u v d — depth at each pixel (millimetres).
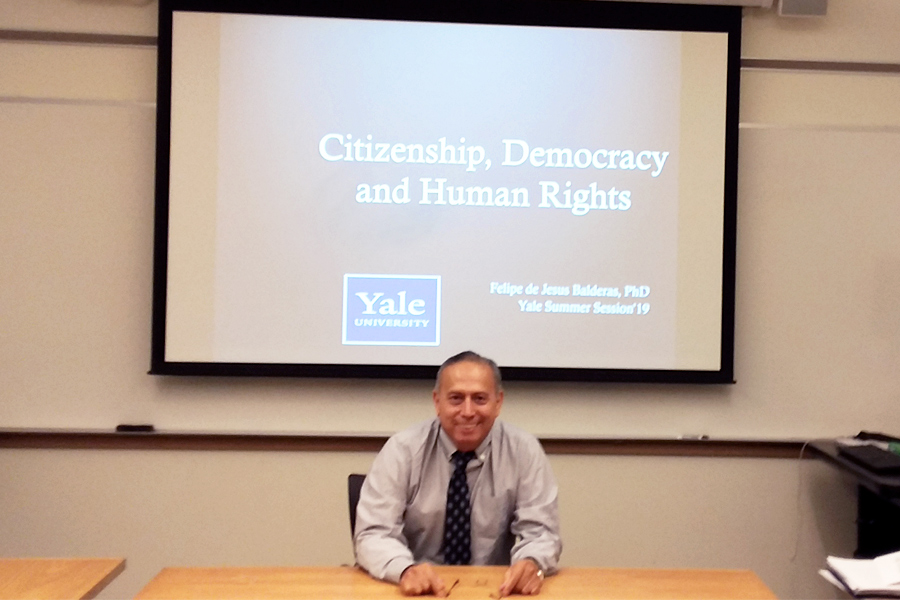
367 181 3535
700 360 3559
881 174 3672
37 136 3520
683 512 3605
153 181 3545
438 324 3531
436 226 3543
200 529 3521
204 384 3535
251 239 3490
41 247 3514
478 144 3557
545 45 3561
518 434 2477
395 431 3555
